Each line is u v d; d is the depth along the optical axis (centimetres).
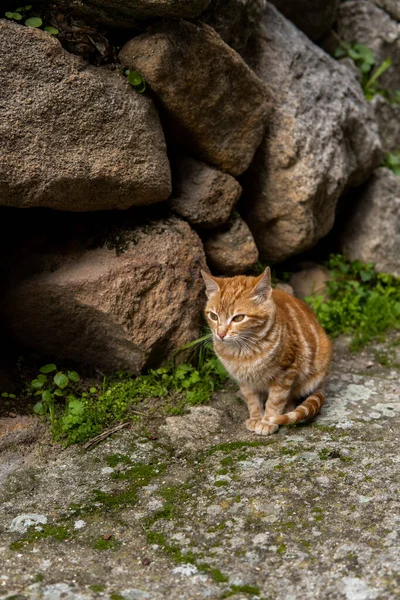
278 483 356
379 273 644
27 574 297
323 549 304
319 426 423
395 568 284
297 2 670
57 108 392
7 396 438
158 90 439
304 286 623
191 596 281
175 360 477
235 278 440
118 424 430
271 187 552
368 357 545
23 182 384
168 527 332
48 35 390
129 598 280
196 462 390
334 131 585
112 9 412
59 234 462
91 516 343
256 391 449
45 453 402
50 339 472
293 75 580
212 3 476
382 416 438
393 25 772
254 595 279
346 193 657
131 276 445
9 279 457
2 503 356
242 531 322
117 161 415
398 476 353
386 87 789
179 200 488
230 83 476
